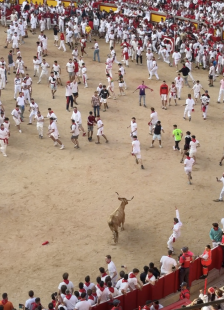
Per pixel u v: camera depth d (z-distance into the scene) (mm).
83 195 24047
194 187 25062
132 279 16219
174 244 20641
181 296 16609
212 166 27266
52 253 19922
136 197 24000
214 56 41812
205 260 17969
